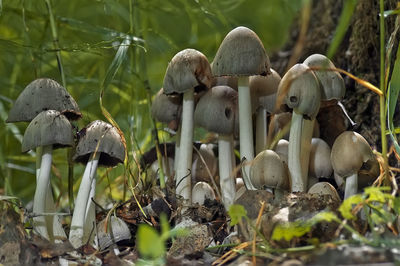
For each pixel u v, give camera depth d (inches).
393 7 29.8
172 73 28.2
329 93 27.5
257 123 29.5
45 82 27.0
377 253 24.4
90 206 27.6
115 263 26.4
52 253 26.3
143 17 33.3
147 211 28.7
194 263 26.1
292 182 27.8
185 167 28.9
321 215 25.0
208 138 32.0
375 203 26.8
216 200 28.8
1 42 31.5
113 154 27.1
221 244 27.8
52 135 26.5
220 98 28.5
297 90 27.0
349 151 27.2
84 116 31.9
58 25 32.8
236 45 27.4
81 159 28.4
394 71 27.0
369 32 31.1
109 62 33.0
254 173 27.5
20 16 32.4
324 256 24.6
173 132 30.9
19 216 26.7
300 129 27.8
